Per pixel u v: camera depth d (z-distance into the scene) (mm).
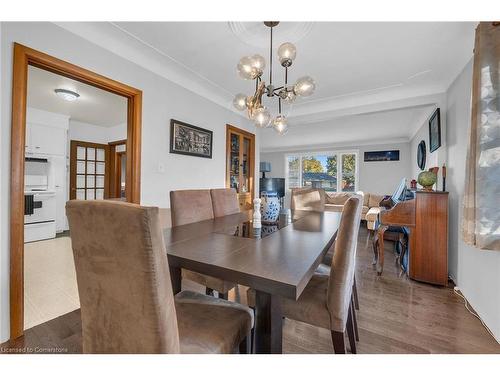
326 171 7520
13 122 1502
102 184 5445
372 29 1879
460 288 2273
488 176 1522
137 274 672
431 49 2143
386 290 2314
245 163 4352
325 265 1848
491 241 1509
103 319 783
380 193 6609
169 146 2682
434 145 3189
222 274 937
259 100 1877
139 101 2336
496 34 1507
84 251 776
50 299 2043
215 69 2629
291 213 2426
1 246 1476
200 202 2014
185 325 969
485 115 1539
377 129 5324
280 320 1008
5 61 1486
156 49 2234
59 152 4590
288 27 1890
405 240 2824
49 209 4297
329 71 2574
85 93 3359
